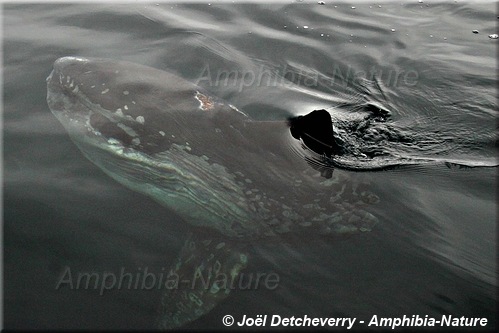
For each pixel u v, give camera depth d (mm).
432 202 4980
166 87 5227
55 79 5449
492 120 6809
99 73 5262
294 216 4605
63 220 4445
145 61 7168
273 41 8344
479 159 5848
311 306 3889
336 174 5074
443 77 7820
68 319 3629
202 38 7945
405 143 6133
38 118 5664
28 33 7598
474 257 4355
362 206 4777
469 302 3941
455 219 4781
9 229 4285
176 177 4809
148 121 4934
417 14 9844
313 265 4254
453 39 8992
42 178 4863
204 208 4699
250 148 4859
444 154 5922
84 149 5137
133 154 4902
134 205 4719
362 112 6797
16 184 4754
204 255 4316
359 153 5742
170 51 7477
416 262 4289
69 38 7551
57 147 5254
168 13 8742
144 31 7973
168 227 4535
